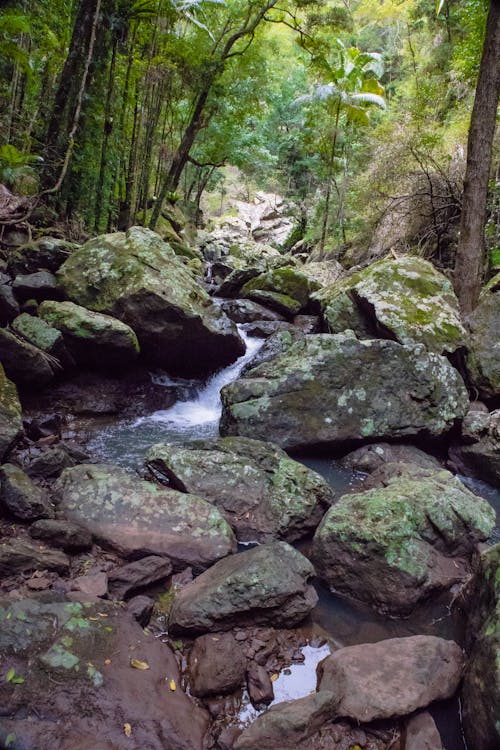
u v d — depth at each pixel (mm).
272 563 3074
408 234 12430
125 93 10719
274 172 31203
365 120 16000
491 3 7707
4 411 4203
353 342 5727
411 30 20719
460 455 5465
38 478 4293
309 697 2379
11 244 7664
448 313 7152
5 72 8828
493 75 7785
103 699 2242
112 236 7207
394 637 3064
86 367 6441
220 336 6953
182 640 2865
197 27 12602
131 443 5559
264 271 11180
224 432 5613
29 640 2428
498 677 2242
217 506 3953
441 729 2445
